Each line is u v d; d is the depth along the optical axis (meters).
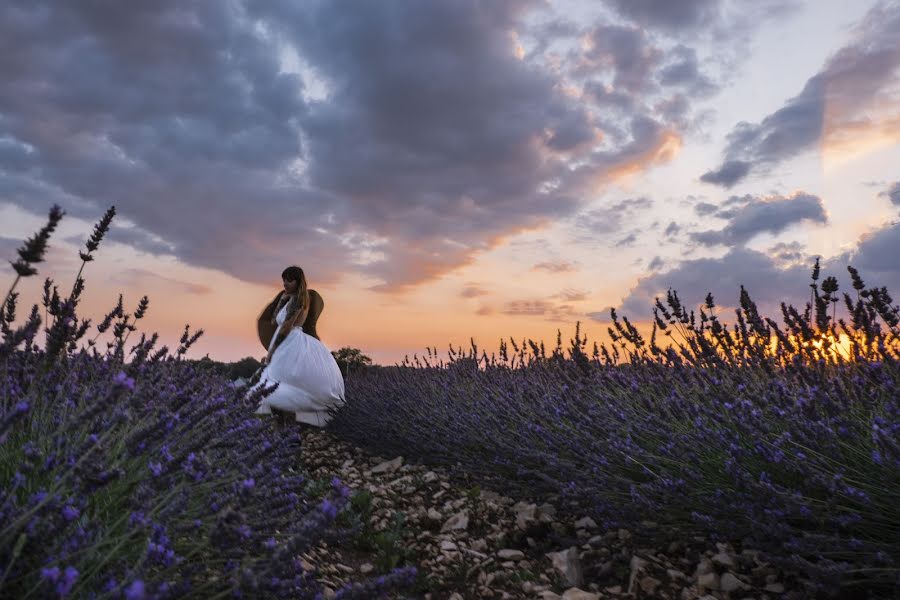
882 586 1.99
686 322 3.64
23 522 1.29
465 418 4.42
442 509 3.58
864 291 2.95
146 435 1.81
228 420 2.63
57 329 2.11
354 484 4.28
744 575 2.31
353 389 6.92
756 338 3.34
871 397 2.41
